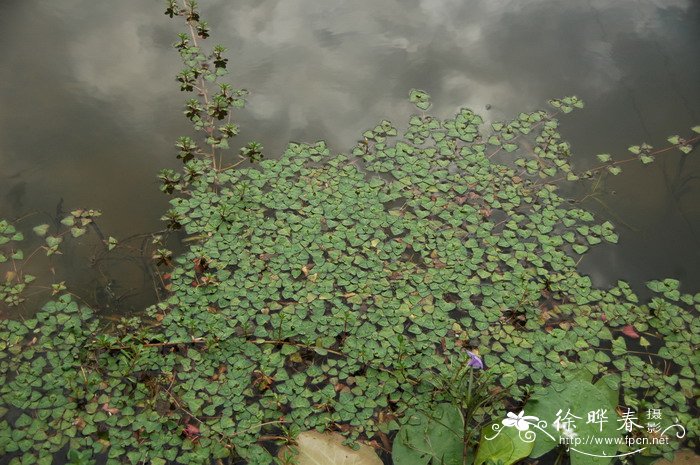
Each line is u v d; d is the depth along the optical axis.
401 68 4.76
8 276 3.39
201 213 3.72
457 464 2.75
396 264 3.51
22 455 2.74
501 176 4.05
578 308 3.39
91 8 5.00
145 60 4.67
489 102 4.55
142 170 3.96
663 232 3.82
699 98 4.64
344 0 5.30
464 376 3.06
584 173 4.11
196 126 4.25
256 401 2.95
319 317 3.25
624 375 3.13
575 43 5.02
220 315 3.23
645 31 5.14
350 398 2.97
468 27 5.14
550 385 3.03
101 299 3.32
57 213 3.69
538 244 3.71
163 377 3.00
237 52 4.80
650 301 3.48
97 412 2.87
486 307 3.36
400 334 3.20
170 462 2.74
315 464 2.75
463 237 3.68
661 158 4.22
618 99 4.61
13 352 3.07
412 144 4.21
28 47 4.62
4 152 3.96
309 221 3.69
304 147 4.15
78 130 4.15
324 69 4.72
